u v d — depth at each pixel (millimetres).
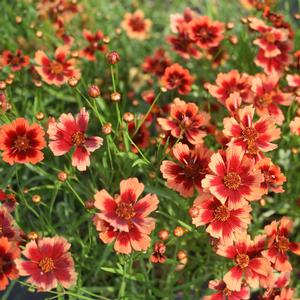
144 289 507
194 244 524
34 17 706
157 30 800
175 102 494
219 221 429
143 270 487
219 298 450
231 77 524
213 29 587
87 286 521
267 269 431
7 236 433
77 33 726
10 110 521
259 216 568
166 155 481
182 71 559
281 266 443
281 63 564
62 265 422
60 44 662
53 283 415
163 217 539
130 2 819
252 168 425
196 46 627
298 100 518
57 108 614
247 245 442
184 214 514
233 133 451
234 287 430
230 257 437
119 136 508
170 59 652
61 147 445
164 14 811
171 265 520
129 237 417
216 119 587
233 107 485
